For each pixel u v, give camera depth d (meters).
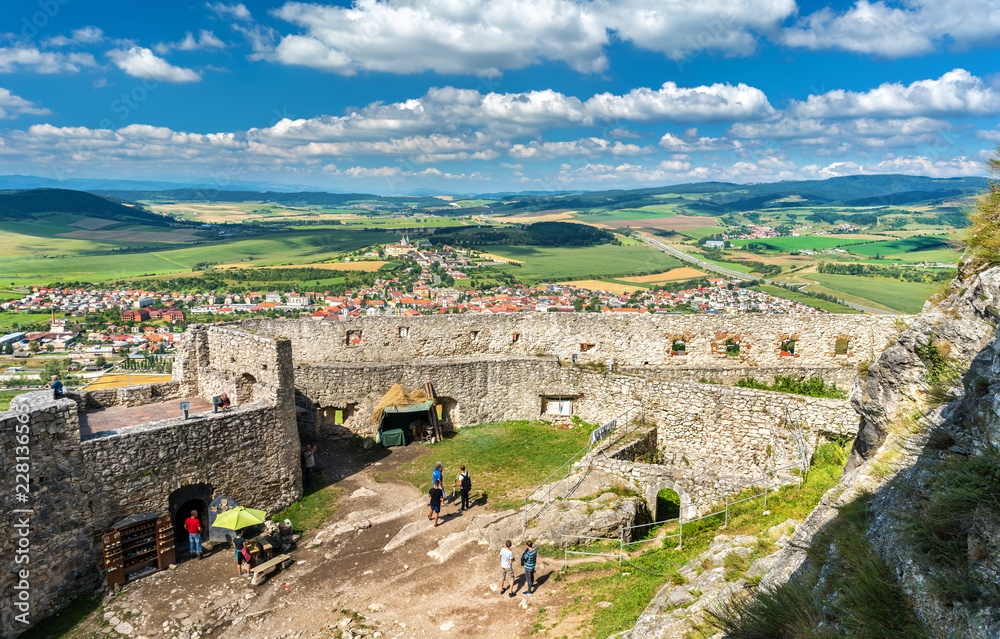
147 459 16.67
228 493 18.52
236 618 13.83
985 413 7.37
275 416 19.70
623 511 16.22
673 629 9.11
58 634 13.91
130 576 15.82
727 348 27.81
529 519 16.42
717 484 17.53
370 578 14.96
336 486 21.42
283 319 27.78
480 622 12.68
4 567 14.09
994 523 5.91
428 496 19.81
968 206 12.76
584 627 11.70
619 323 28.14
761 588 8.66
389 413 25.42
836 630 6.54
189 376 23.89
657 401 23.81
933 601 5.99
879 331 25.55
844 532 8.05
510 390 27.41
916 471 7.91
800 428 20.53
